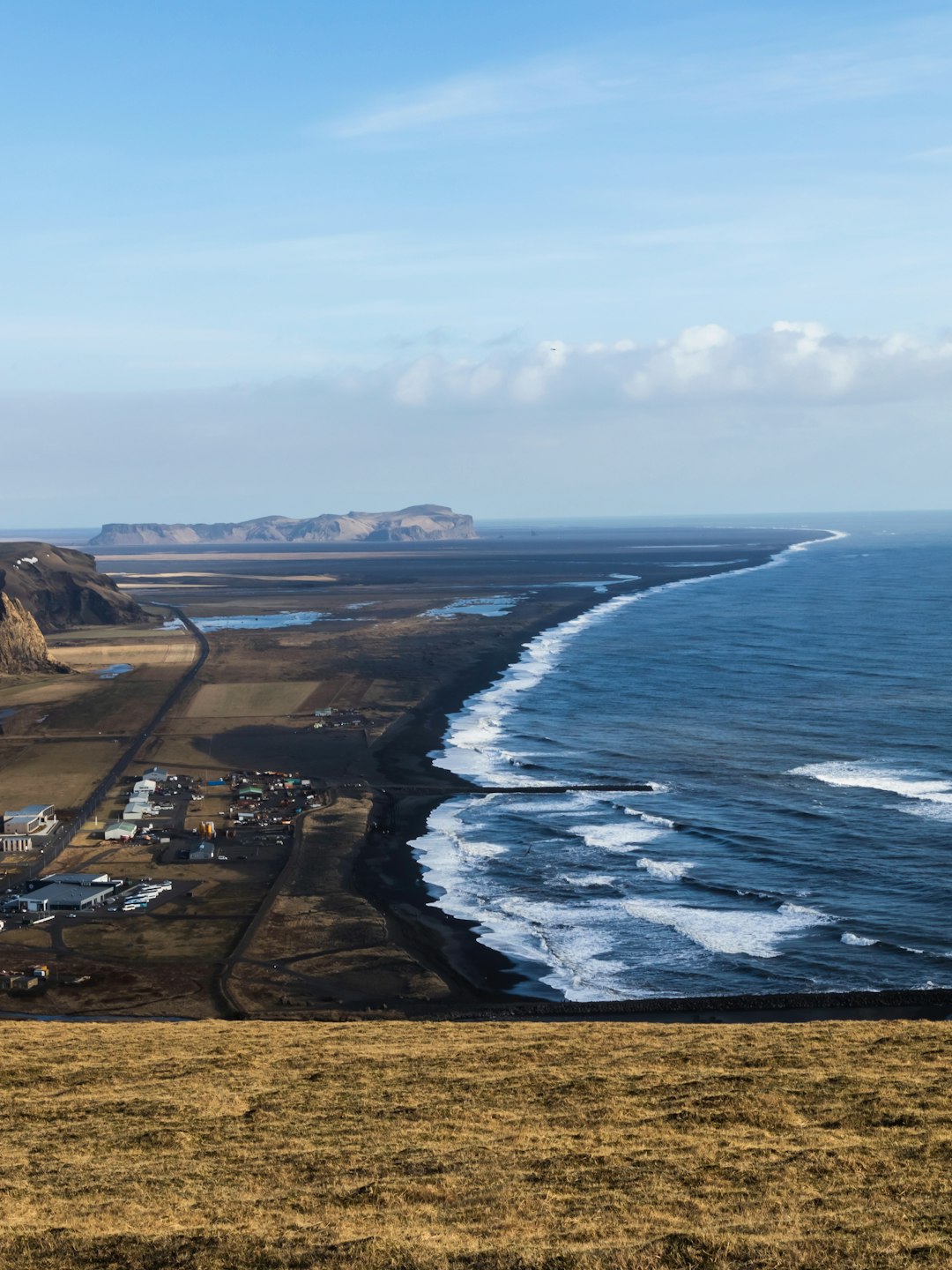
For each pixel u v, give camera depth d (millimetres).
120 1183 20625
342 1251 16953
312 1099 26344
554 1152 21750
